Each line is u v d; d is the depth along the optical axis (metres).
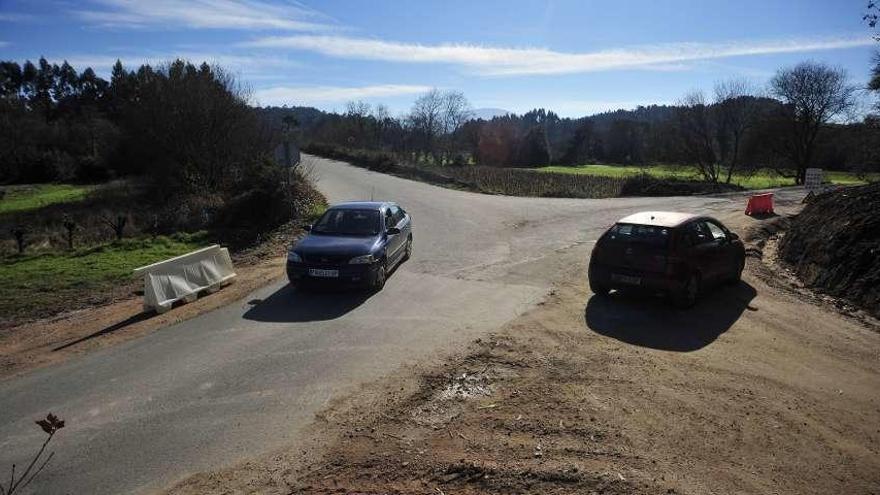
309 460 5.01
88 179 52.28
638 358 7.29
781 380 6.71
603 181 43.41
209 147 28.05
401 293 10.52
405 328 8.51
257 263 14.30
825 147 53.00
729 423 5.62
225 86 28.77
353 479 4.72
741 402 6.09
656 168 68.31
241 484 4.69
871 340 8.20
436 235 16.73
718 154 50.72
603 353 7.45
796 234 13.87
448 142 81.00
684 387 6.44
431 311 9.37
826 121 50.34
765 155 52.19
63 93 93.69
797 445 5.26
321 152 66.00
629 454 5.01
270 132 31.25
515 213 21.64
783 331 8.50
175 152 28.30
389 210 12.56
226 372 7.00
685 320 8.94
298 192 21.53
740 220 19.81
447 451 5.10
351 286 10.27
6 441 5.49
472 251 14.34
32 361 7.94
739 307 9.69
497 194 31.86
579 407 5.91
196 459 5.07
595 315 9.09
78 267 14.27
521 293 10.43
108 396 6.44
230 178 26.84
